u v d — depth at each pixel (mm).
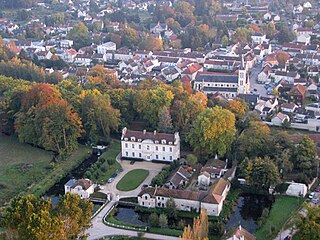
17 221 165500
